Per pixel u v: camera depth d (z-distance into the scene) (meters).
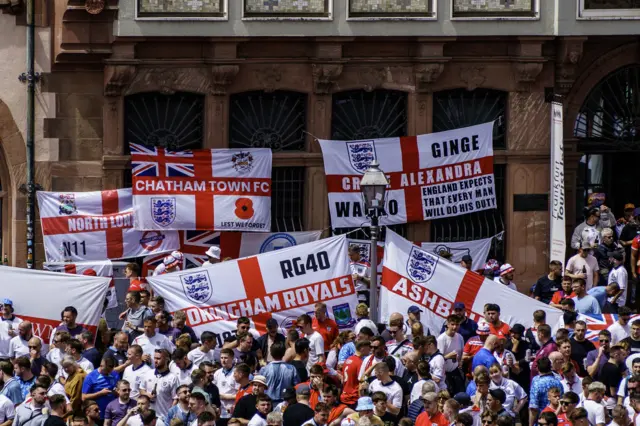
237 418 37.19
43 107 55.25
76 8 54.41
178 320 45.56
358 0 56.09
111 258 55.19
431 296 47.81
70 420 39.91
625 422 38.66
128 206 55.41
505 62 57.44
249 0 55.47
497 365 41.69
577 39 56.88
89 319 46.28
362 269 53.97
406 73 56.91
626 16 56.94
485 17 56.44
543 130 57.94
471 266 55.78
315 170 56.69
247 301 47.53
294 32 55.62
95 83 55.34
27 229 55.22
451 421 37.91
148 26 54.78
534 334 45.69
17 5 54.56
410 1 56.38
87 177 55.53
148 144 55.88
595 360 44.22
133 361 41.31
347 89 56.75
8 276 45.97
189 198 55.28
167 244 55.53
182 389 38.81
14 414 39.03
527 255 58.19
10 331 44.84
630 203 58.22
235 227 55.59
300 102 56.84
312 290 47.88
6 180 55.72
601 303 51.44
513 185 57.91
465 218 57.84
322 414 36.91
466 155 57.03
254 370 42.16
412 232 57.38
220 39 55.22
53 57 55.06
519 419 44.28
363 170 56.44
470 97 57.81
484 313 45.44
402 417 40.03
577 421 38.06
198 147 56.31
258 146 56.56
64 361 41.19
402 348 44.16
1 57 54.91
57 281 46.19
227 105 56.09
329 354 44.94
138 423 37.97
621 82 58.88
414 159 56.72
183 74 55.69
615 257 53.72
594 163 59.75
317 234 56.72
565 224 58.56
